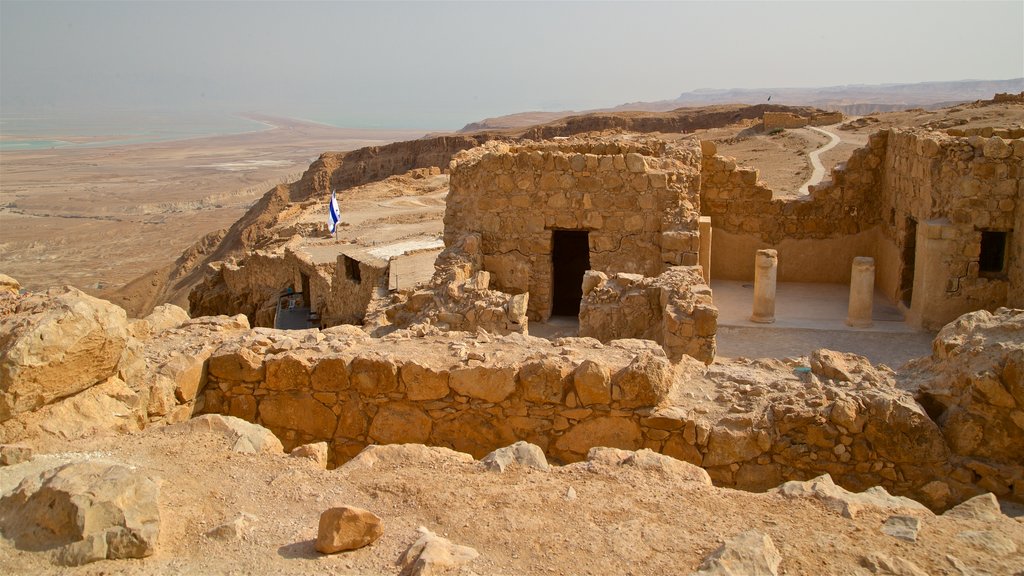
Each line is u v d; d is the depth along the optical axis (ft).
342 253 93.56
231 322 35.22
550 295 57.16
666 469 20.89
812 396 26.13
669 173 54.24
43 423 22.81
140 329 32.12
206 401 29.55
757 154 158.40
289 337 32.01
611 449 22.08
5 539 16.62
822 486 19.57
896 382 27.66
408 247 97.96
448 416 27.71
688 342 39.40
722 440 25.25
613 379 26.18
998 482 23.89
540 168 55.31
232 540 17.21
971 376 24.71
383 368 27.89
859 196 67.62
